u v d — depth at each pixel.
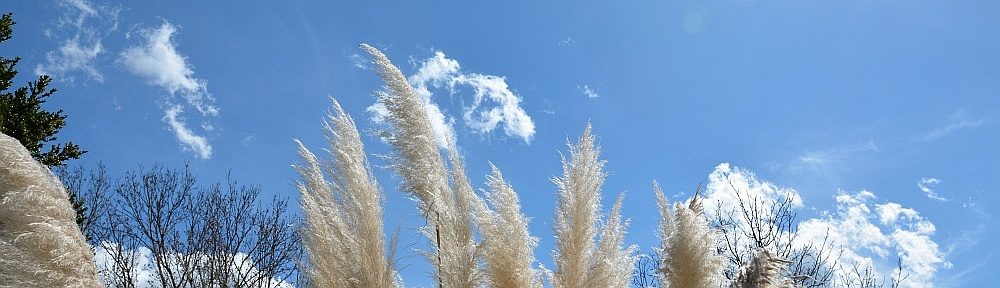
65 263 3.56
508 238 4.61
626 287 4.69
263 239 16.31
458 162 4.96
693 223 4.34
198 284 15.72
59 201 3.72
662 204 4.52
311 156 4.79
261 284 15.88
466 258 4.64
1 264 3.44
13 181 3.61
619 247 4.68
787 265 3.96
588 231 4.67
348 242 4.61
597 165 4.76
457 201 4.86
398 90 5.12
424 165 5.01
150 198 16.06
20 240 3.49
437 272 4.82
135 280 15.58
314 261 4.62
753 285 3.89
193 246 15.92
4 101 11.24
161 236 15.88
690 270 4.27
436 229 4.93
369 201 4.68
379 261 4.64
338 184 4.71
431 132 5.12
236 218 16.41
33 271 3.47
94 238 15.32
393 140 5.10
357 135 4.85
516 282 4.63
